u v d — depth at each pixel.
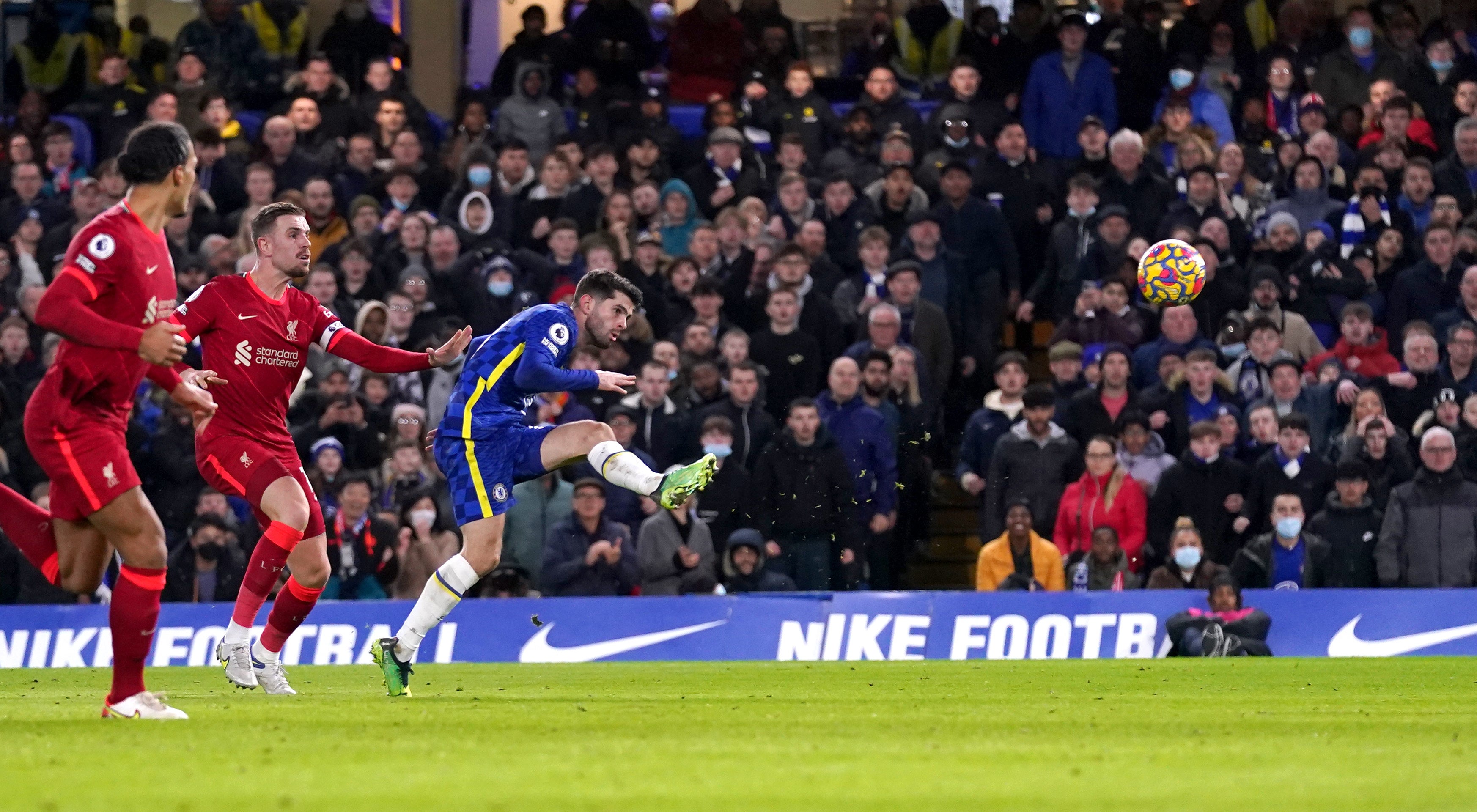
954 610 41.31
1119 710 22.77
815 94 58.84
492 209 53.41
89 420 19.73
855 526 45.00
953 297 52.22
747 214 52.19
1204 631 40.03
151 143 19.95
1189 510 44.41
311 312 26.80
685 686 29.08
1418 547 42.97
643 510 45.44
